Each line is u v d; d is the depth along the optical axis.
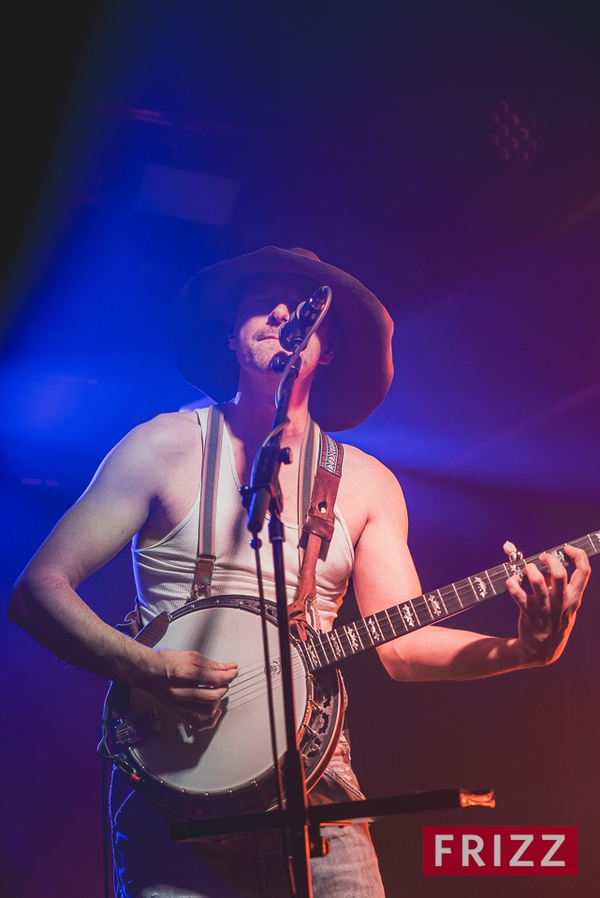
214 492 2.72
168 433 2.78
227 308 3.21
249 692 2.44
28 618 2.43
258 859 2.35
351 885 2.39
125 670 2.38
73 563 2.52
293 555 2.70
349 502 2.84
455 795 1.67
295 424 2.90
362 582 2.81
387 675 5.42
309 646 2.49
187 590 2.65
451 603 2.48
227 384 3.45
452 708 5.36
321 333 3.07
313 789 2.47
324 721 2.43
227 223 5.05
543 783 5.18
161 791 2.36
